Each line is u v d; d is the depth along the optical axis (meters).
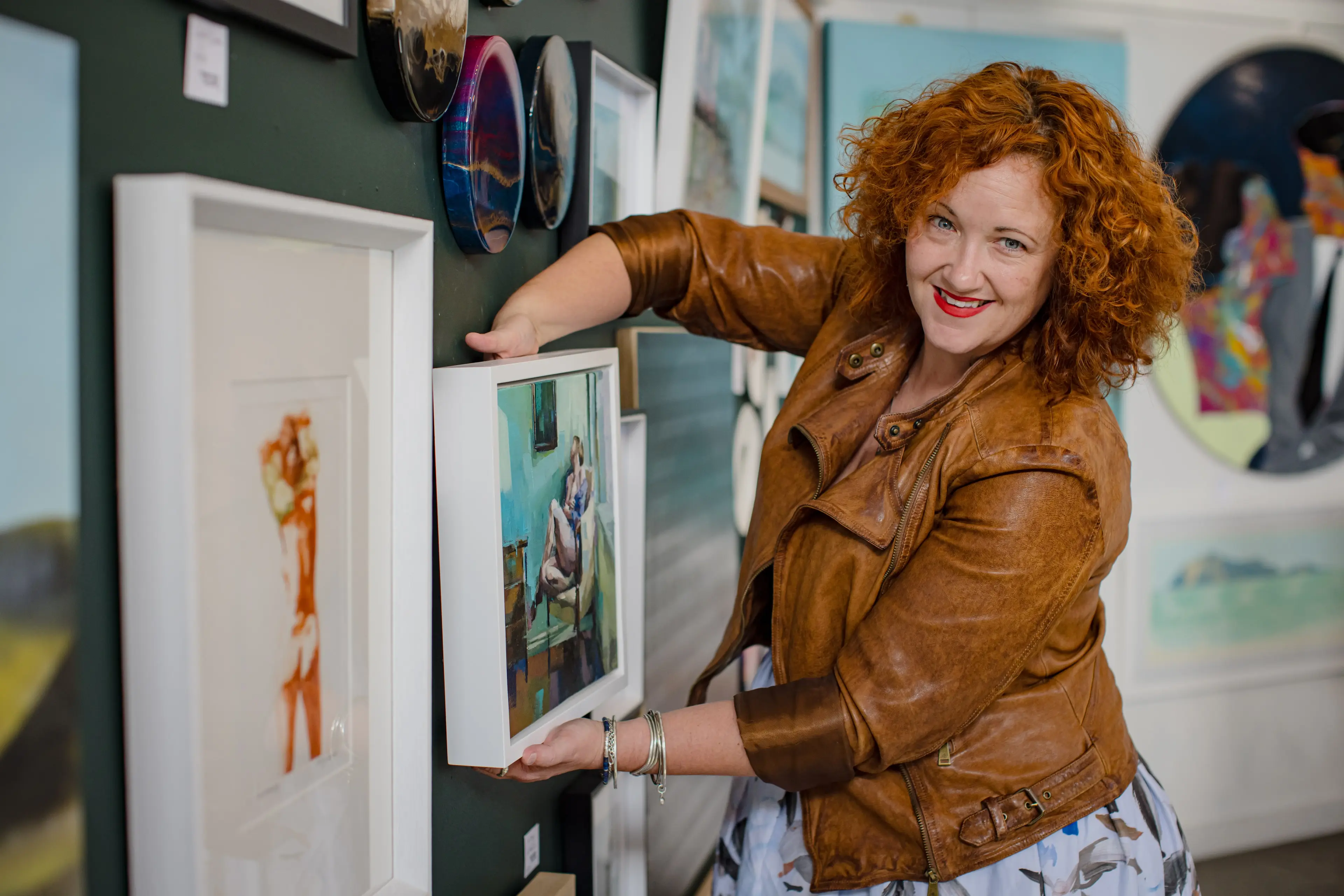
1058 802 1.08
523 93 1.13
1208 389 3.48
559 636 1.05
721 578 2.39
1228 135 3.40
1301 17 3.41
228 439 0.64
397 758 0.85
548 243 1.31
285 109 0.71
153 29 0.58
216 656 0.63
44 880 0.49
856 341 1.20
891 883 1.10
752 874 1.20
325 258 0.73
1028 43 3.19
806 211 3.00
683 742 1.00
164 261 0.54
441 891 1.05
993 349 1.07
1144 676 3.46
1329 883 3.36
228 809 0.65
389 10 0.79
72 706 0.50
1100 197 0.94
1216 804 3.58
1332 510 3.59
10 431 0.46
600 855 1.50
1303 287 3.50
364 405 0.79
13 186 0.46
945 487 1.03
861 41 3.05
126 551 0.56
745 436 2.61
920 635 0.96
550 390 1.03
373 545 0.81
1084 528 0.97
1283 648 3.57
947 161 0.94
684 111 1.66
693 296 1.32
